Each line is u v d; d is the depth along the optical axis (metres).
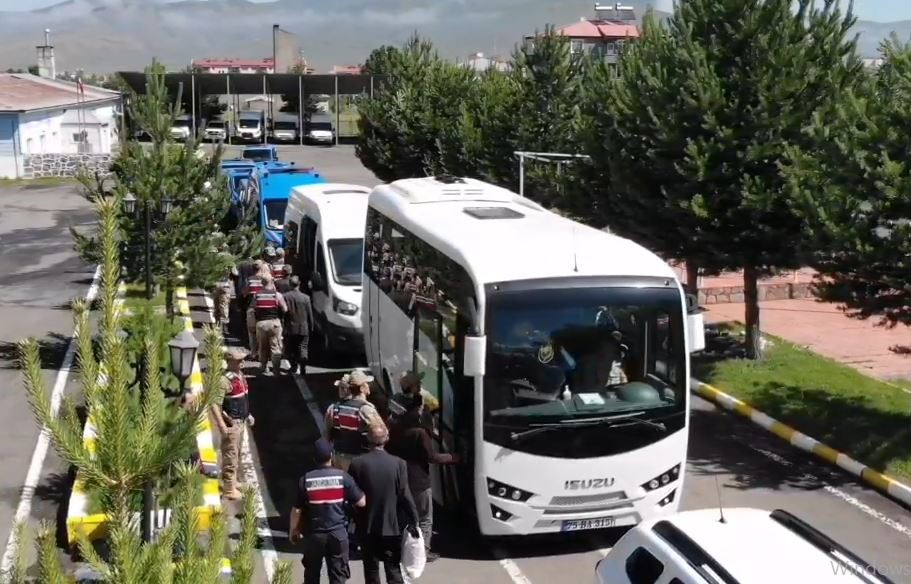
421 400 9.52
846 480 12.11
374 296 14.82
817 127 12.88
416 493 9.34
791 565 6.34
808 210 12.62
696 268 17.56
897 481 11.63
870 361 17.81
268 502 11.12
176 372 9.27
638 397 9.54
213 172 17.30
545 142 26.11
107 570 4.49
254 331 17.16
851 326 20.48
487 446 9.27
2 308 21.12
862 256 11.80
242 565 4.75
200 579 4.48
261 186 25.70
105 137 53.69
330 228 17.66
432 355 10.95
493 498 9.36
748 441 13.57
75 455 4.34
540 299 9.36
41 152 48.97
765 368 16.58
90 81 94.00
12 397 14.59
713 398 15.35
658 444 9.59
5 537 9.92
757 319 17.09
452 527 10.62
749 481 12.06
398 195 14.18
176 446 4.56
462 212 12.38
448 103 33.72
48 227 32.53
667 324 9.67
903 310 12.43
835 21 15.20
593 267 9.69
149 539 7.14
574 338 9.43
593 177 18.66
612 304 9.53
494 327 9.25
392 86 35.91
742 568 6.29
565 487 9.39
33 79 58.12
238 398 10.76
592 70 20.17
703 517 7.16
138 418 4.63
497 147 27.11
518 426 9.26
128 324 10.92
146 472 4.50
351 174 50.59
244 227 18.69
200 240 16.94
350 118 84.00
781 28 14.92
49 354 17.06
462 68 35.06
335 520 8.19
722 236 15.55
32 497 11.00
